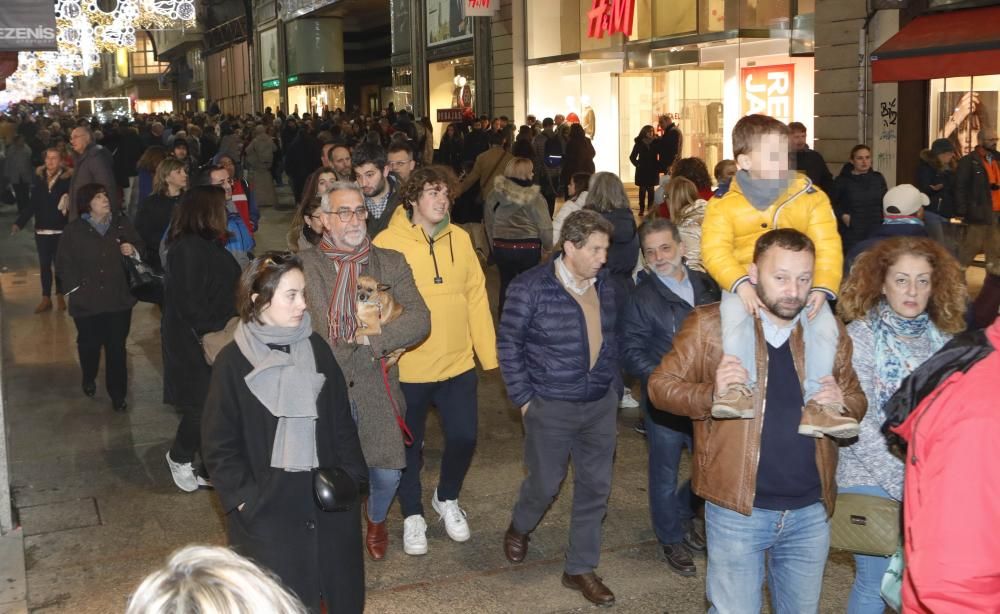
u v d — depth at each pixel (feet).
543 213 31.14
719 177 25.46
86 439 25.00
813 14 56.18
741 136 13.76
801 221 13.64
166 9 67.05
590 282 15.80
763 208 13.66
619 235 22.49
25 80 132.67
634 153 64.75
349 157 28.04
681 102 68.80
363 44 163.12
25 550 18.58
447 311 17.44
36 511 20.43
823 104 50.88
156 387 29.58
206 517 20.08
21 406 27.81
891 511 12.50
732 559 12.07
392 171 23.65
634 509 20.36
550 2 81.82
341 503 11.57
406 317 15.90
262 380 11.62
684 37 66.69
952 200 39.81
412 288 16.24
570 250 15.23
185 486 21.44
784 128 13.62
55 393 29.04
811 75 57.57
